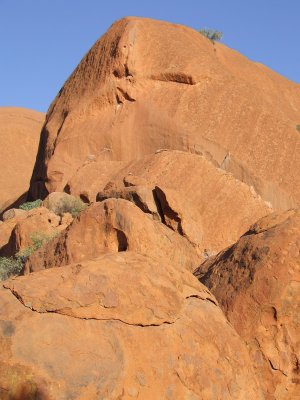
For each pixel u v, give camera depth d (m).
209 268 7.91
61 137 26.02
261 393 6.04
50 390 4.83
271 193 22.47
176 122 24.42
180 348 5.59
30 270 8.95
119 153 24.89
